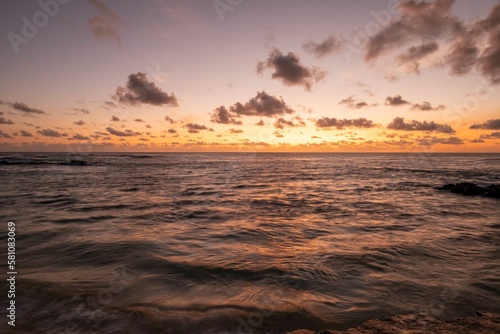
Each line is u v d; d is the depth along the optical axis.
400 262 6.70
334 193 20.47
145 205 14.84
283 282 5.62
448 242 8.36
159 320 4.20
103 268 6.37
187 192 20.22
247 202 16.17
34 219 11.34
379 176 36.62
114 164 62.88
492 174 39.47
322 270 6.21
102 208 13.90
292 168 55.41
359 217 12.22
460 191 20.58
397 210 13.95
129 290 5.26
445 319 4.29
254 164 72.00
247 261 6.80
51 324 4.05
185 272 6.14
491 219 11.90
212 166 60.78
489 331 3.69
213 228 10.15
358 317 4.37
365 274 6.00
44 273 6.05
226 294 5.13
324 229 10.04
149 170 45.81
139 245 8.01
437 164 71.38
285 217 12.18
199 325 4.07
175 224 10.77
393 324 3.93
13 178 29.67
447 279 5.76
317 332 3.74
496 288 5.36
